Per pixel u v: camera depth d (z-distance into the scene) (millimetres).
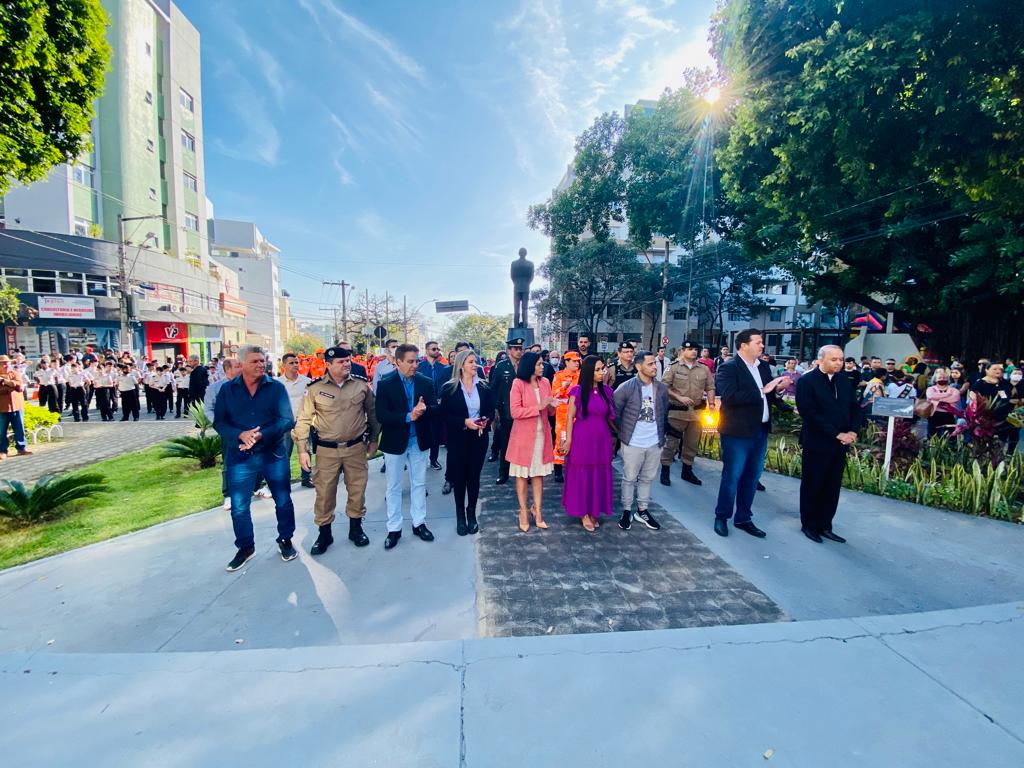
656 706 2131
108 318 23641
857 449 7078
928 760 1848
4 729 2023
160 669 2406
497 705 2143
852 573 3570
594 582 3465
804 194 7348
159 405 14297
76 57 6801
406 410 4078
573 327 39031
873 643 2578
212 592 3334
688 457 6035
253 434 3600
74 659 2479
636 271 32031
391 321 48906
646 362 4285
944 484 5215
